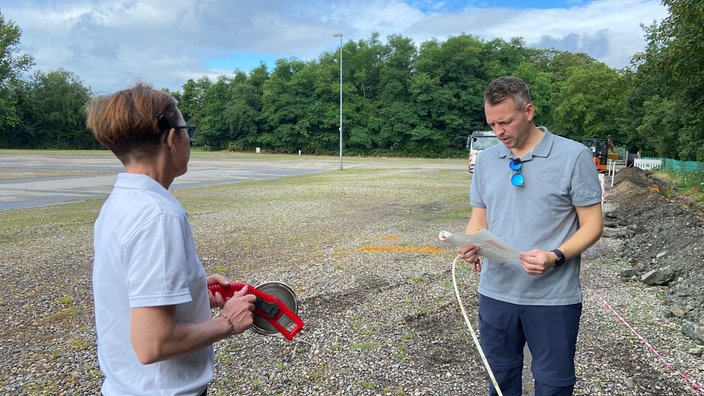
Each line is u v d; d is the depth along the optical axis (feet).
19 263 21.62
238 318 5.00
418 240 27.37
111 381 4.68
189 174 83.56
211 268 21.20
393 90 221.46
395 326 14.44
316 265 21.68
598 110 161.48
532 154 7.30
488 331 7.85
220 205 41.98
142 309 4.21
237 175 81.97
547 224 7.24
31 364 11.84
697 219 27.94
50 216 34.65
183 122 5.16
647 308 16.08
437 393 10.53
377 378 11.22
